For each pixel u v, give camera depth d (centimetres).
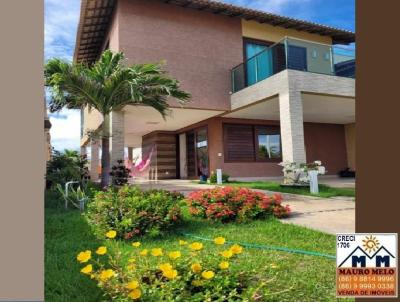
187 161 1783
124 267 290
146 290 216
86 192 857
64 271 323
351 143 1841
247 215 561
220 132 1533
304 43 1138
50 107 930
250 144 1600
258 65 1241
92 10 1242
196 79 1303
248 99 1273
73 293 274
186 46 1291
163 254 306
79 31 1336
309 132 1788
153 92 951
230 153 1551
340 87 1174
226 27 1388
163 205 515
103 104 944
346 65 1199
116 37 1188
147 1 1227
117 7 1180
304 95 1171
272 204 595
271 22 1450
